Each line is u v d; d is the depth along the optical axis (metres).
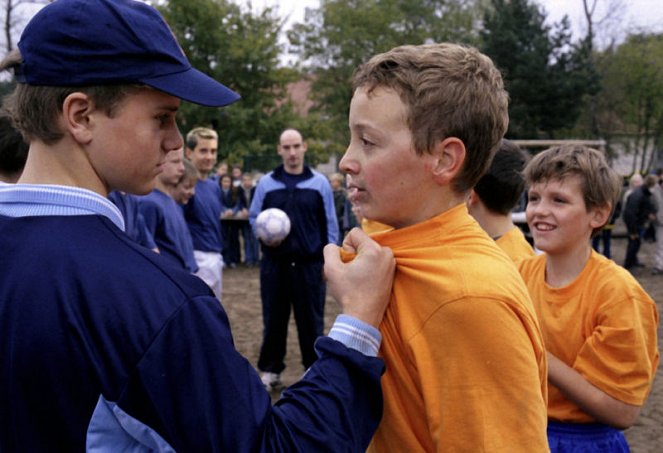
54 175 1.04
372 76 1.10
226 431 0.92
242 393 0.95
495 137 1.14
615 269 1.77
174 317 0.93
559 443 1.78
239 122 24.48
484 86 1.11
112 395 0.91
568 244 1.81
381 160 1.09
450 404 1.03
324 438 0.99
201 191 4.90
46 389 0.91
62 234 0.98
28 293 0.93
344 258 1.20
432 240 1.13
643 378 1.67
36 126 1.02
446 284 1.05
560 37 24.31
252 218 4.92
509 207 2.17
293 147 4.76
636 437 4.07
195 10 24.56
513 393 1.02
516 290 1.08
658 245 10.66
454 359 1.03
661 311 7.65
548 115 23.77
